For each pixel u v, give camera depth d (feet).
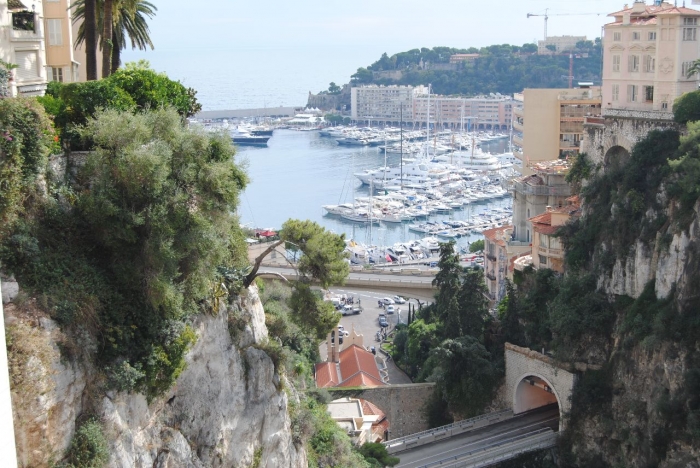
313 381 325.01
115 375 141.69
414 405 354.33
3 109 136.36
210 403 171.12
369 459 279.90
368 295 650.43
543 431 327.26
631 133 353.92
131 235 148.46
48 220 145.18
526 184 455.63
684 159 305.32
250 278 205.46
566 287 340.80
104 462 134.31
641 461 292.40
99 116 157.69
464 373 347.97
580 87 608.60
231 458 177.58
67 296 137.18
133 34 261.65
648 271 317.63
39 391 124.16
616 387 310.65
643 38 382.83
